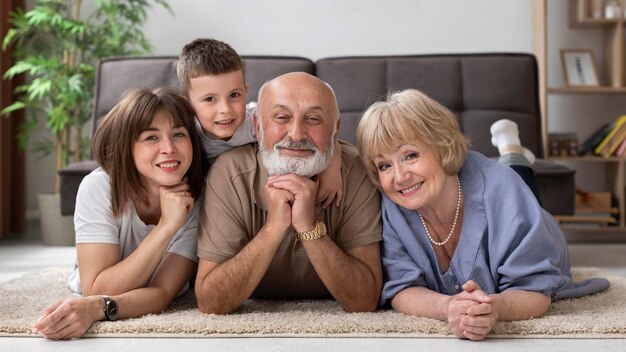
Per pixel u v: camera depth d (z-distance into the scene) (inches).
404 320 72.5
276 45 203.0
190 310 80.5
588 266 134.6
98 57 189.0
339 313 77.5
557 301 84.7
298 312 77.5
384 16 202.2
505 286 75.8
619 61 192.1
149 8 203.6
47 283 104.0
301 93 71.5
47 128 212.2
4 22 193.3
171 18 203.9
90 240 79.6
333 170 76.8
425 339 67.7
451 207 77.8
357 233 78.5
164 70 149.6
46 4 190.7
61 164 187.6
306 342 66.9
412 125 72.7
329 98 73.1
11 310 81.4
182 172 78.9
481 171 77.6
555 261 76.6
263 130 73.4
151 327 70.7
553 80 203.2
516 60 150.9
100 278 77.5
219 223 77.7
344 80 148.8
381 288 79.0
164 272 80.8
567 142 191.2
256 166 79.0
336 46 202.8
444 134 73.9
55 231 175.2
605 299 86.4
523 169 106.2
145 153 77.8
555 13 202.7
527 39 201.5
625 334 68.5
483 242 76.5
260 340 67.9
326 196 76.8
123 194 79.5
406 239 78.3
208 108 83.1
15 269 136.5
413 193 74.7
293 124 71.5
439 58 151.2
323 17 202.7
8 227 199.2
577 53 199.3
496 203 76.1
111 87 149.4
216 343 66.9
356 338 68.4
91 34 192.1
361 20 202.5
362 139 75.9
